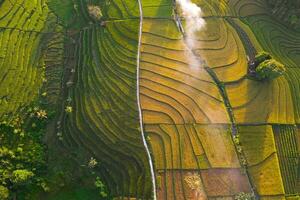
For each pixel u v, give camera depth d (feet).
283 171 169.07
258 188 163.22
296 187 167.73
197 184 158.92
